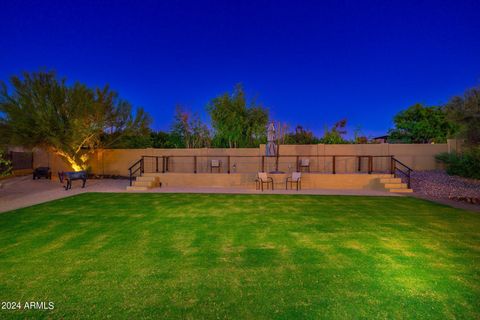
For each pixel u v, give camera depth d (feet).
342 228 19.02
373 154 48.80
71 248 15.01
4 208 26.22
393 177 40.14
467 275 11.71
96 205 27.61
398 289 10.54
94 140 50.62
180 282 11.12
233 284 10.95
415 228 19.01
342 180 41.50
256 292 10.33
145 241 16.24
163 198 31.99
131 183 41.47
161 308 9.30
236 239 16.61
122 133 51.83
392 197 32.65
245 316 8.84
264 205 27.55
